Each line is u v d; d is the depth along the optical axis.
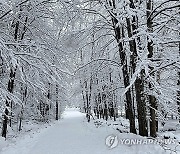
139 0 8.88
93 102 25.06
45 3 9.92
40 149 8.42
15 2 8.12
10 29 10.36
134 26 8.89
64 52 10.00
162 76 11.78
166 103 7.98
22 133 13.40
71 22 10.32
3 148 8.38
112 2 10.09
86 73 11.55
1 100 6.65
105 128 13.49
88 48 12.38
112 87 14.45
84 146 8.57
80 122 23.25
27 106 15.66
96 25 10.70
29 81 7.64
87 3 10.95
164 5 9.15
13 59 6.16
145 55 5.83
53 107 29.25
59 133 13.66
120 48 9.92
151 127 8.77
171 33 8.89
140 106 8.62
